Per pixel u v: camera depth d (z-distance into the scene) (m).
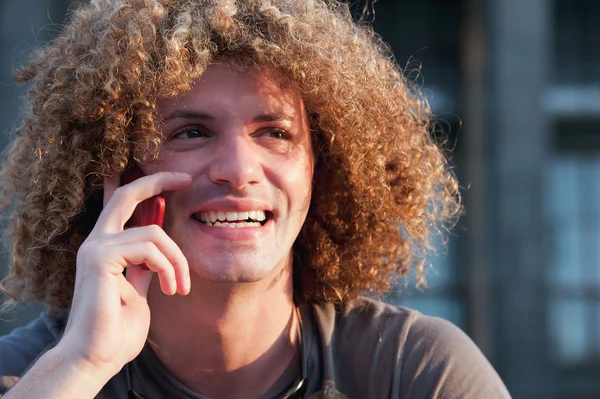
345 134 2.62
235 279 2.34
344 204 2.81
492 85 15.36
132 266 2.33
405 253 2.90
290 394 2.50
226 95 2.35
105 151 2.48
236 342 2.48
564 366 16.92
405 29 17.69
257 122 2.38
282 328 2.54
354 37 2.68
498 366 14.78
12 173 2.90
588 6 17.66
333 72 2.52
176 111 2.36
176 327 2.46
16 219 2.81
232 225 2.38
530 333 14.77
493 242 15.13
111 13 2.48
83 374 2.17
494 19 15.37
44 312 2.80
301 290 2.78
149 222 2.36
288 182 2.42
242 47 2.37
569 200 17.47
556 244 17.42
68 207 2.56
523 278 14.91
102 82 2.43
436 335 2.60
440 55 17.56
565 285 17.28
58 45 2.66
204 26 2.36
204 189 2.36
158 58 2.38
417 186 2.80
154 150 2.38
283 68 2.42
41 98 2.61
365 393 2.53
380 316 2.67
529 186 15.03
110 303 2.21
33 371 2.16
